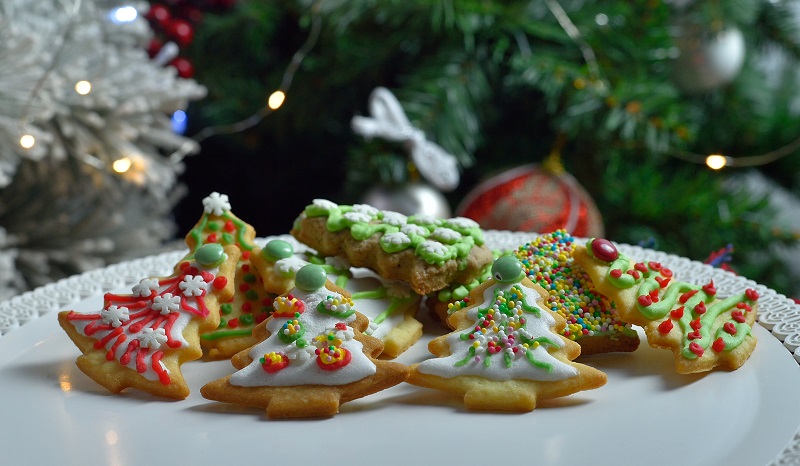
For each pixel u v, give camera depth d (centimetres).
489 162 85
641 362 55
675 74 79
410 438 49
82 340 54
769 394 51
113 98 71
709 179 86
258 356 52
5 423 50
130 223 79
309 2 80
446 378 52
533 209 76
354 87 85
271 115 86
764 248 85
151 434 49
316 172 96
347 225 59
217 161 97
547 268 57
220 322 56
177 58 81
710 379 53
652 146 77
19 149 68
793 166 87
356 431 50
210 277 56
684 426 49
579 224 76
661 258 66
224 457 48
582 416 50
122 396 52
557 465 47
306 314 53
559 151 81
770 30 85
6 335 58
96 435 49
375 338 53
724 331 55
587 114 77
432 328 60
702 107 84
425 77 79
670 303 55
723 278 62
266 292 58
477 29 79
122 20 73
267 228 101
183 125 80
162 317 54
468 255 58
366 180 80
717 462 47
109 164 73
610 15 79
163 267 67
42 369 55
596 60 79
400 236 58
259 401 51
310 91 84
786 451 47
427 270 57
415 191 77
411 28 80
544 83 76
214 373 55
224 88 85
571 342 53
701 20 77
